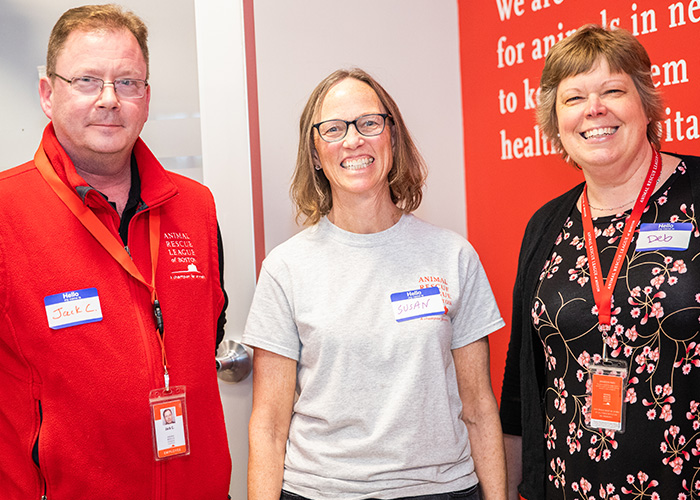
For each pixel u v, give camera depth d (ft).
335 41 7.34
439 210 8.82
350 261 5.28
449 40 8.82
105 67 4.41
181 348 4.80
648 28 6.86
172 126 7.04
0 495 4.57
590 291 5.08
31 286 4.31
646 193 5.08
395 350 5.02
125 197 4.93
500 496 5.40
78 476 4.39
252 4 6.49
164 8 6.92
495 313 5.47
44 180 4.57
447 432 5.04
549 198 8.05
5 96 7.03
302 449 5.12
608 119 4.93
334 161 5.22
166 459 4.64
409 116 8.30
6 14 6.93
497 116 8.57
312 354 5.12
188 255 5.04
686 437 4.61
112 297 4.55
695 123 6.52
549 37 7.82
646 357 4.75
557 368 5.25
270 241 6.70
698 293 4.62
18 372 4.38
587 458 4.96
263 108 6.61
